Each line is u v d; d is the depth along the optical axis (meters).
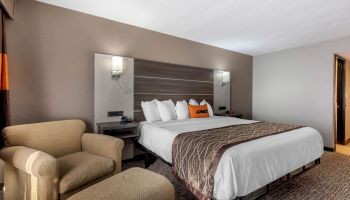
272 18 2.83
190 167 1.87
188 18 2.87
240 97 4.97
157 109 3.21
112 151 1.91
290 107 4.50
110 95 2.94
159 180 1.42
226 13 2.68
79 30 2.69
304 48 4.25
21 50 2.30
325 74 3.93
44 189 1.39
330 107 3.86
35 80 2.39
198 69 4.02
